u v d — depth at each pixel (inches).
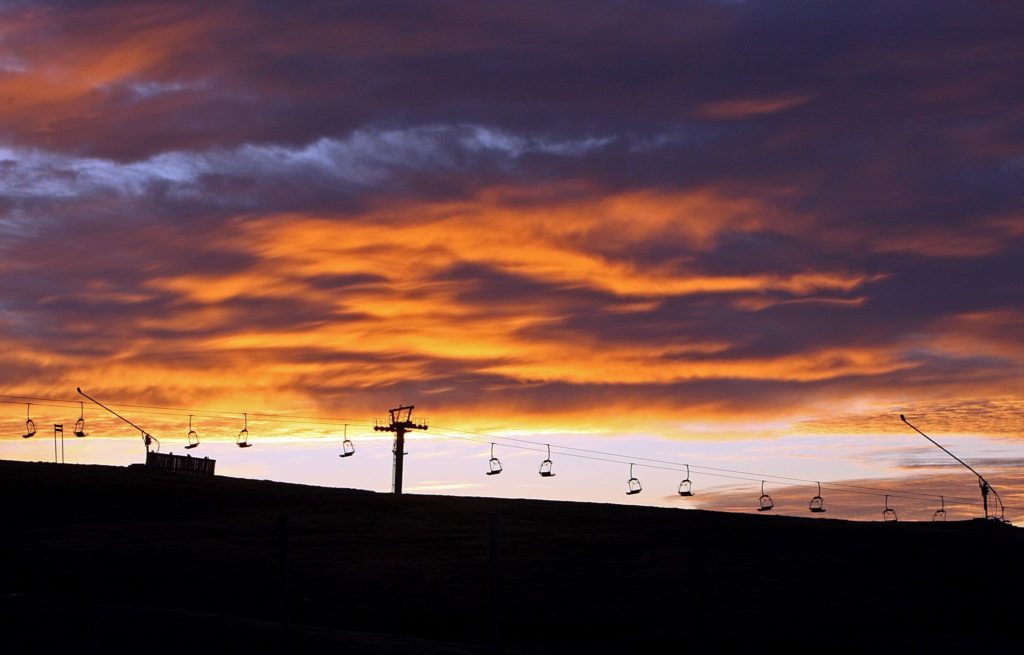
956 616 2016.5
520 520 3166.8
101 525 3031.5
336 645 1368.1
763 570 2402.8
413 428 3907.5
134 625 1402.6
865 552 2591.0
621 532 2923.2
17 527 3016.7
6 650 1238.3
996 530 3063.5
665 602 2127.2
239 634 1386.6
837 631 1921.8
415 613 2053.4
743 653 1809.8
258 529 2974.9
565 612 2068.2
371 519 3189.0
